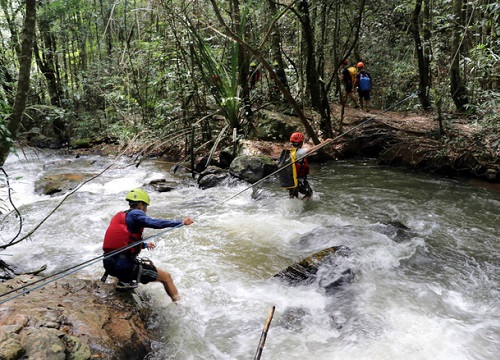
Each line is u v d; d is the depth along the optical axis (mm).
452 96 11906
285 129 11586
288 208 7492
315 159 10836
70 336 3096
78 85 17422
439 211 7168
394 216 7004
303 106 12398
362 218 6938
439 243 5965
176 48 11492
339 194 8227
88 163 12172
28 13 4684
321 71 13117
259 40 12383
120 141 14156
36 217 7309
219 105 10992
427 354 3650
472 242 5984
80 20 18062
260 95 13344
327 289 4727
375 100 15734
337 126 12047
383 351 3678
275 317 4293
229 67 11836
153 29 13008
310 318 4266
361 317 4176
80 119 17328
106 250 3947
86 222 7023
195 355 3691
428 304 4441
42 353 2816
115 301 3984
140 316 3980
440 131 10070
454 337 3881
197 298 4582
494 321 4172
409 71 15477
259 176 9211
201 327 4109
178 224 3854
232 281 4984
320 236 6043
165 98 13250
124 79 13672
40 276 4539
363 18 12867
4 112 5043
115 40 17734
